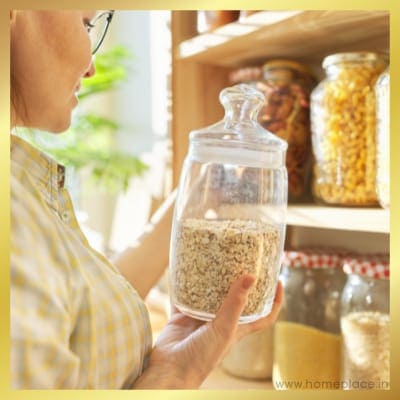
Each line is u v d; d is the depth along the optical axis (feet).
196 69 2.88
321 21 1.99
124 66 5.40
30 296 1.24
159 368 1.65
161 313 3.72
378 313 2.04
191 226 1.64
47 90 1.59
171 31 2.84
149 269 2.61
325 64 2.18
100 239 5.98
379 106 1.83
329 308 2.37
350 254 2.41
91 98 6.74
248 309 1.60
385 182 1.76
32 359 1.22
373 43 2.33
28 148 1.54
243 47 2.45
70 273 1.39
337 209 1.95
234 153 1.73
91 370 1.41
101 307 1.48
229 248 1.55
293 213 2.13
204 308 1.60
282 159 1.75
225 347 1.61
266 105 2.42
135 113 5.94
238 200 1.75
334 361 2.28
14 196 1.34
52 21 1.51
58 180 1.64
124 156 5.04
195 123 2.89
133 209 5.00
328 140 2.08
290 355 2.32
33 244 1.32
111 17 2.03
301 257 2.39
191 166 1.78
